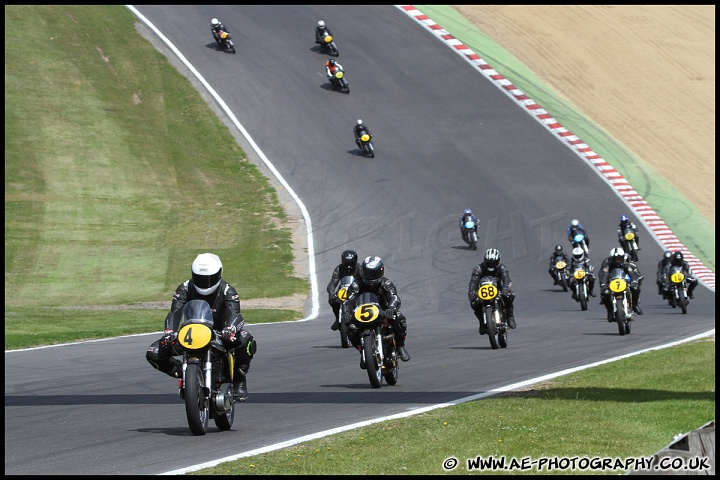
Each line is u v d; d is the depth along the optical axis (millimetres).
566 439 30891
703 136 191625
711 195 167000
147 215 149500
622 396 41875
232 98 198125
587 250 121188
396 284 117562
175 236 140875
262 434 34344
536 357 62250
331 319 95688
